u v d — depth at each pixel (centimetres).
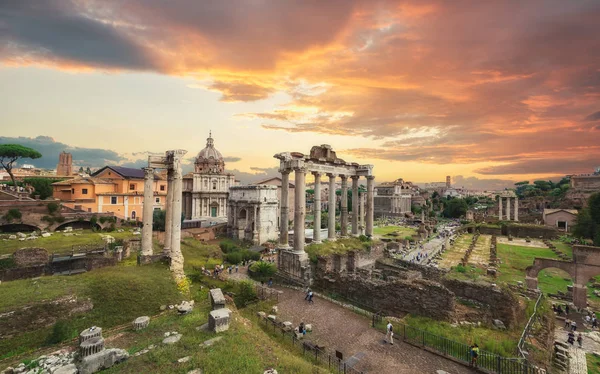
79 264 3106
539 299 2989
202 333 1695
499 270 5275
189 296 2536
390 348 2142
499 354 1961
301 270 3603
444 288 2533
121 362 1425
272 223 7956
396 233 9006
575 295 3684
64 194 6875
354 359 1988
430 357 2030
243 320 2058
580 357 2425
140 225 6462
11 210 4850
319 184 4300
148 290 2428
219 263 4616
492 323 2464
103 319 2031
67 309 1988
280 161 4038
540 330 2412
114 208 6962
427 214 16325
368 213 4881
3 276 2712
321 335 2314
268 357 1511
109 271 2755
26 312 1856
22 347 1697
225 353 1480
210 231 7825
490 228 10856
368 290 3025
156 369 1349
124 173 7694
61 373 1304
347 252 3875
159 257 3231
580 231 8319
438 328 2336
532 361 1908
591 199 8219
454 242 8594
